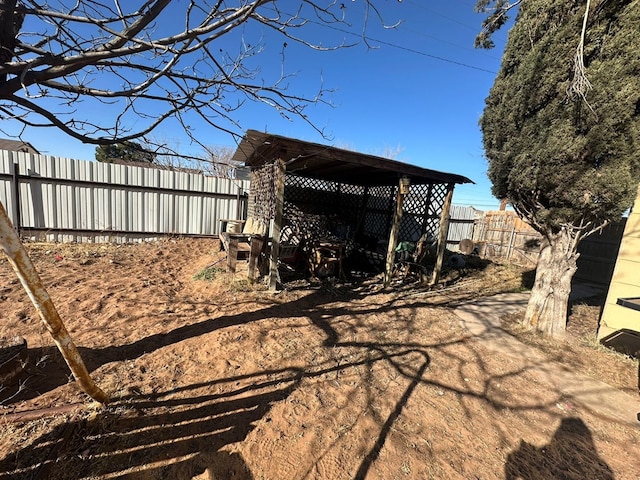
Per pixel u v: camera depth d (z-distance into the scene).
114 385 2.32
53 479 1.57
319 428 2.11
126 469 1.67
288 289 5.19
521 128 3.80
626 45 2.92
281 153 4.60
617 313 3.94
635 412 2.56
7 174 6.70
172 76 1.81
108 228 7.85
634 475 1.92
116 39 1.50
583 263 8.91
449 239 12.46
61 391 2.20
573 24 3.16
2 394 2.06
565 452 2.08
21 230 6.93
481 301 5.61
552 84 3.34
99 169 7.59
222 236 6.61
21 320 3.24
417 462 1.89
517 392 2.76
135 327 3.32
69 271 5.14
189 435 1.95
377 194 8.90
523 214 4.19
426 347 3.54
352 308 4.65
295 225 6.93
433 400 2.54
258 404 2.30
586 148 3.18
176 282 5.11
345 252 7.39
